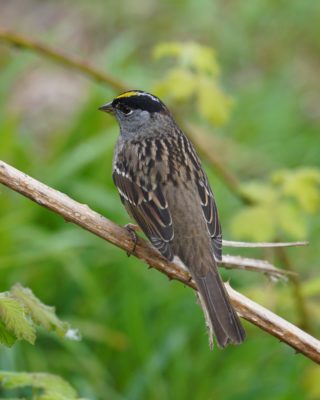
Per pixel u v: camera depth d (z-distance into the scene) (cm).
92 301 1145
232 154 1462
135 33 1819
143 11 1850
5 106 1466
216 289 732
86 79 1712
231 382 1097
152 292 1168
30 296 613
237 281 1221
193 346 1142
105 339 1109
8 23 1838
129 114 929
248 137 1516
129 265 1165
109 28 1830
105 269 1191
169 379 1099
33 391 635
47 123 1603
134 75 1501
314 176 1030
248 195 1039
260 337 1125
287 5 1858
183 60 1036
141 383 1079
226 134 1532
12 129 1314
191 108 1517
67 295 1169
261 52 1806
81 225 725
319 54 1817
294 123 1572
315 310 989
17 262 1143
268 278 788
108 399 1075
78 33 1812
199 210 821
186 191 835
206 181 862
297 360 1094
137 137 915
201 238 796
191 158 881
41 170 1294
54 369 1095
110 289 1187
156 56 1047
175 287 1170
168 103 1120
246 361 1115
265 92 1627
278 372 1102
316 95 1727
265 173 1461
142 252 748
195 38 1819
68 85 1703
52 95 1673
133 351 1108
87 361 1095
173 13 1847
